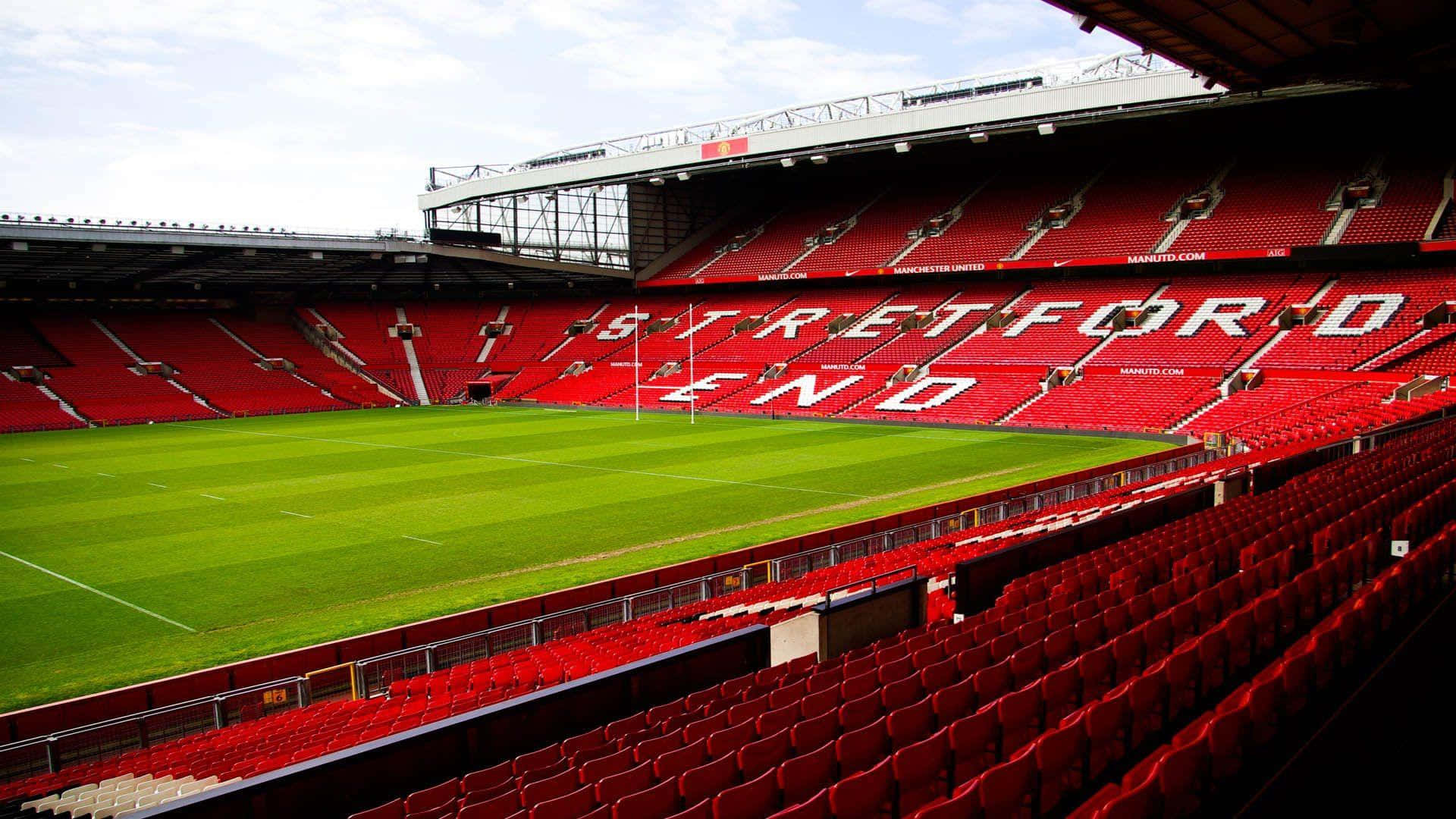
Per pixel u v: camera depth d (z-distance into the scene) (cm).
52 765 1179
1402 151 4909
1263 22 1688
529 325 7350
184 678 1373
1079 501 2342
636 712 907
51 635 1727
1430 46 1759
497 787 669
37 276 5828
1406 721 692
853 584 1517
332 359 6850
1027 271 5875
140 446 4372
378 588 1978
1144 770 595
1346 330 4275
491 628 1644
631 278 6844
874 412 5025
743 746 682
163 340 6481
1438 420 2855
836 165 6694
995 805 594
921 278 6281
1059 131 5519
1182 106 4059
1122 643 848
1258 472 1952
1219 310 4809
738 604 1620
